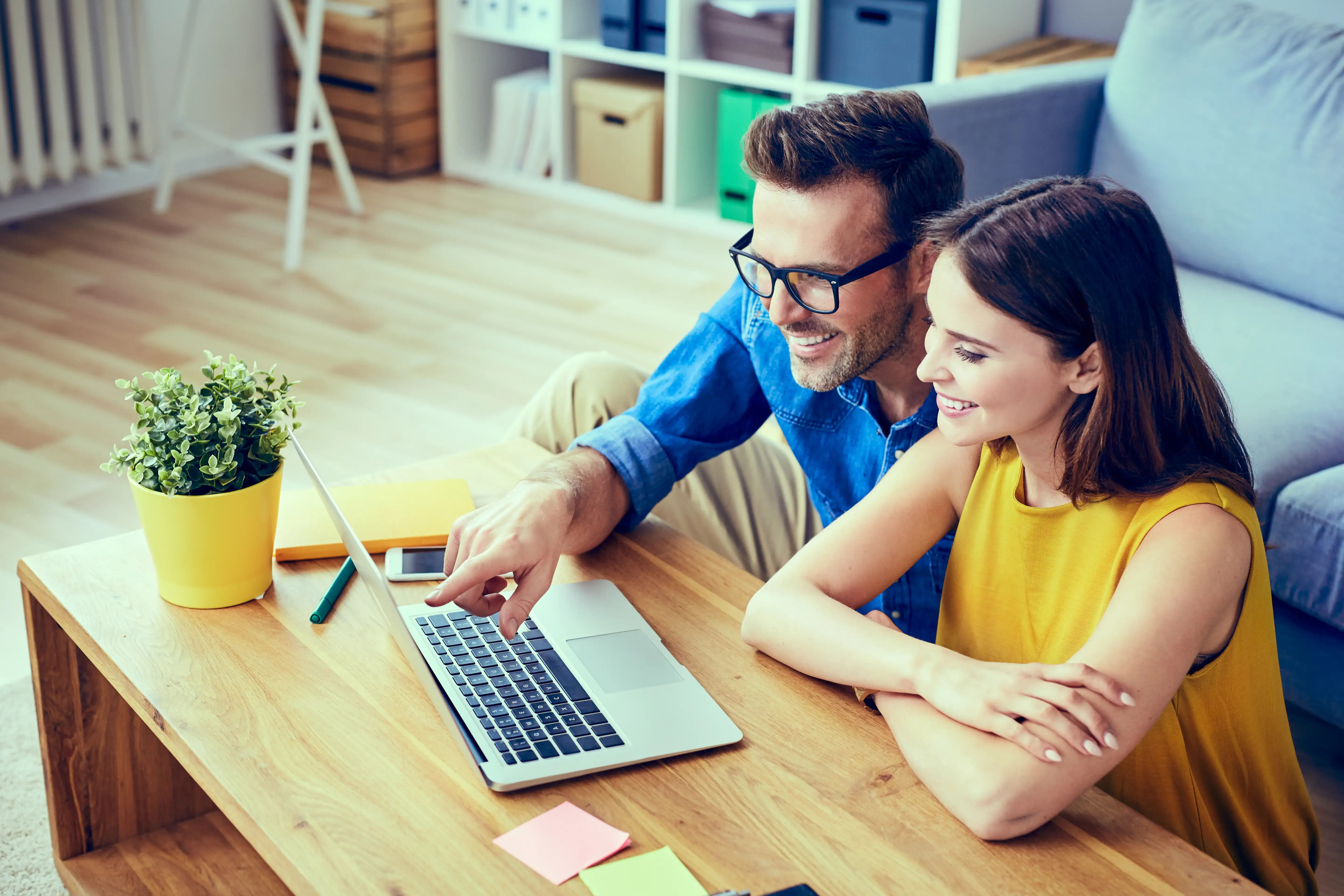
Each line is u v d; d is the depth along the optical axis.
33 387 2.77
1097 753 0.88
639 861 0.86
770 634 1.07
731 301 1.36
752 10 3.62
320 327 3.15
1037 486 1.05
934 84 2.53
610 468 1.26
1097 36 3.34
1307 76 2.20
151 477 1.09
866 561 1.11
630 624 1.12
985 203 0.93
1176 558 0.93
